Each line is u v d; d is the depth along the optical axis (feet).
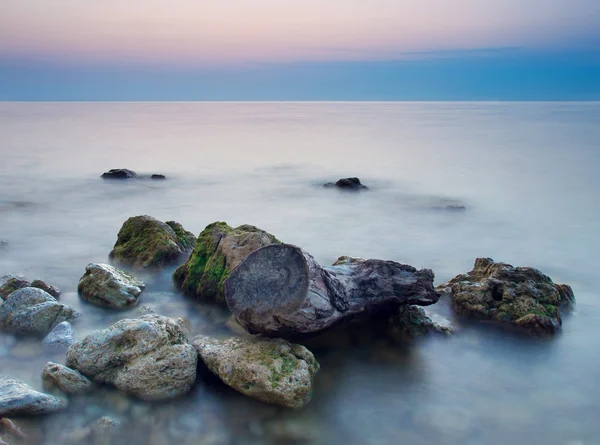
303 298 20.10
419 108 496.23
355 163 100.48
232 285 21.26
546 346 23.95
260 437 17.47
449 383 20.97
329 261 39.06
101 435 17.08
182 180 79.10
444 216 55.06
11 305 24.79
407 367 22.03
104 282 27.48
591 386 20.88
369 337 24.41
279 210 58.29
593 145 126.93
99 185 72.64
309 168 93.66
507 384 20.95
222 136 165.89
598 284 33.60
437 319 26.27
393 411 19.08
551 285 27.37
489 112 352.69
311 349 23.20
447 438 17.72
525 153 113.09
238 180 79.92
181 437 17.30
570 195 66.74
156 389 18.90
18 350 22.16
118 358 19.42
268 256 20.94
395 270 24.32
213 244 29.71
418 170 90.63
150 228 35.24
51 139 144.97
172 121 258.98
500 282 27.25
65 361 20.71
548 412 19.19
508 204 61.21
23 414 17.33
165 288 30.45
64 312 24.79
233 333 24.41
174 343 20.31
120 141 143.23
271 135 170.40
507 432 18.06
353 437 17.66
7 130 176.76
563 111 351.87
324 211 57.72
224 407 18.80
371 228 49.75
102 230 46.93
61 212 55.06
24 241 42.70
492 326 25.76
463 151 118.93
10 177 78.48
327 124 236.43
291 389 18.66
